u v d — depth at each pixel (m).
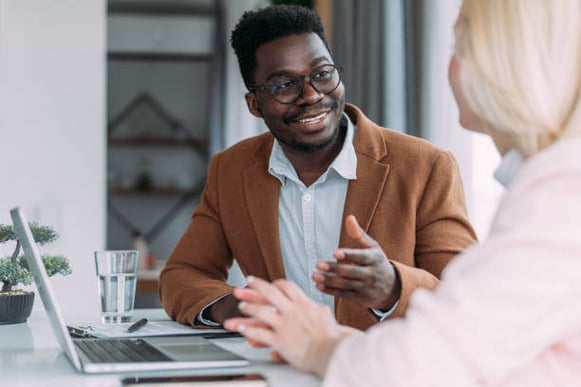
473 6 1.00
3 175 3.61
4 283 1.95
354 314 1.91
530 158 0.97
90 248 3.67
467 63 1.00
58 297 3.61
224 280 2.19
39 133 3.64
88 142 3.69
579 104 0.97
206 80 7.08
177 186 7.02
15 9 3.63
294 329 1.16
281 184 2.07
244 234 2.10
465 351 0.89
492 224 0.96
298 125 1.95
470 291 0.90
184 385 1.10
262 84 1.97
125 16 7.02
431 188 2.00
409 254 1.96
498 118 1.00
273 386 1.11
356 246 1.95
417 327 0.91
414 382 0.90
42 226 2.06
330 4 4.45
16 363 1.32
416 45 3.81
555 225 0.89
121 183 6.95
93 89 3.69
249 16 2.03
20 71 3.63
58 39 3.67
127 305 1.85
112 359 1.30
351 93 4.10
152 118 7.06
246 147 2.17
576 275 0.88
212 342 1.56
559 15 0.97
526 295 0.88
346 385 0.95
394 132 2.10
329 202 2.03
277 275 2.03
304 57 1.94
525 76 0.97
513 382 0.93
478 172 3.57
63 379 1.17
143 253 5.39
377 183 1.99
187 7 7.05
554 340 0.91
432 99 3.69
